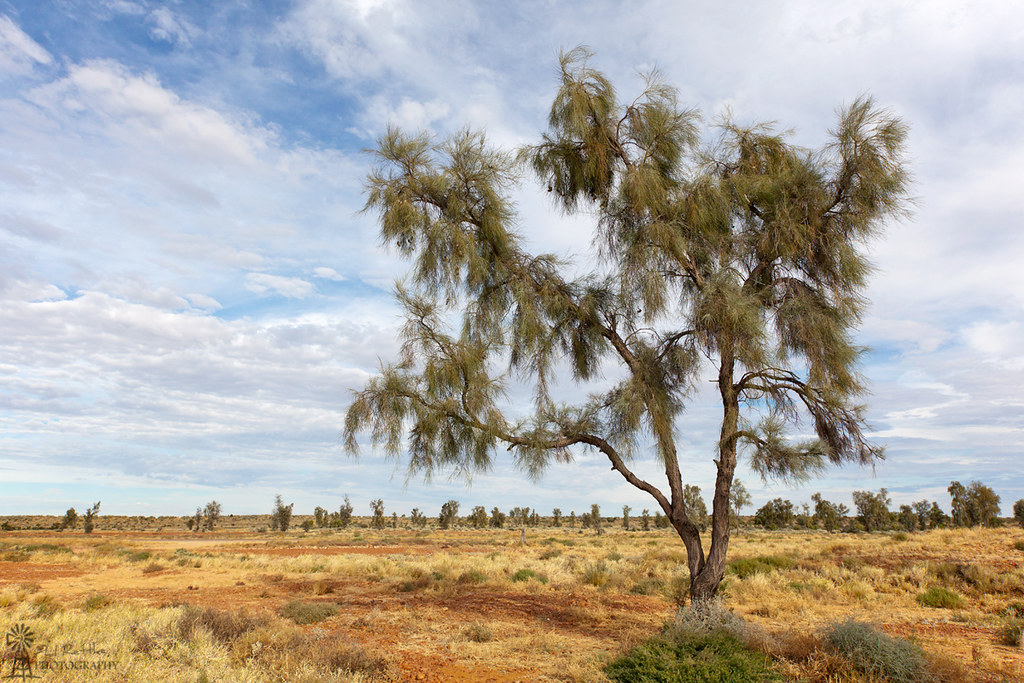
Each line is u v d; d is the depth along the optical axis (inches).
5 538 1872.5
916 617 496.4
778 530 2802.7
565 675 302.4
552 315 424.5
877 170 375.6
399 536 2331.4
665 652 279.4
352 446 387.9
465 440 418.3
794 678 282.8
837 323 382.3
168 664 278.5
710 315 364.2
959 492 2146.9
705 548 1187.3
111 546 1318.9
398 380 393.4
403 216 393.7
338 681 265.9
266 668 285.3
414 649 362.3
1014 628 402.6
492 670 314.5
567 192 456.4
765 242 387.5
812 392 394.6
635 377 397.7
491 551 1395.2
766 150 436.1
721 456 404.8
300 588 685.9
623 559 983.0
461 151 406.9
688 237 404.5
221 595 621.9
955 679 289.0
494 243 416.5
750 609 534.6
